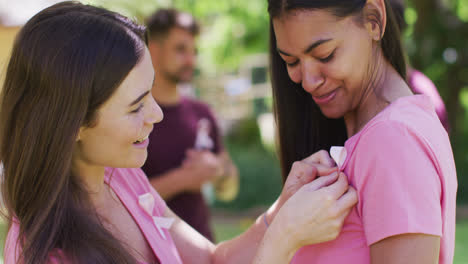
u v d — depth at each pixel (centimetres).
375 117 118
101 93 120
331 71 123
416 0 718
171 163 282
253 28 788
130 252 136
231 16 766
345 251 122
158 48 290
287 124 163
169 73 289
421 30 731
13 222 127
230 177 322
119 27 124
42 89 120
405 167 109
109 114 123
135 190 162
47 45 119
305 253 130
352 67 123
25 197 124
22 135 122
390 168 110
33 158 122
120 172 159
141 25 132
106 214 143
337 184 123
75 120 119
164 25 288
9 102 124
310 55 123
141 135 128
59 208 123
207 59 864
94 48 119
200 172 279
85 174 138
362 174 116
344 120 154
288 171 167
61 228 124
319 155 143
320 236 123
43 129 120
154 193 172
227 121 1228
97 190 142
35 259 118
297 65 129
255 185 786
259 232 159
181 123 289
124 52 121
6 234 130
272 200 780
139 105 126
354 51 122
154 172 280
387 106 124
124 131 125
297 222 125
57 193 122
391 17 131
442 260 117
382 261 111
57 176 121
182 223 174
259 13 760
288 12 121
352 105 130
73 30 120
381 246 111
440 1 735
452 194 119
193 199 285
